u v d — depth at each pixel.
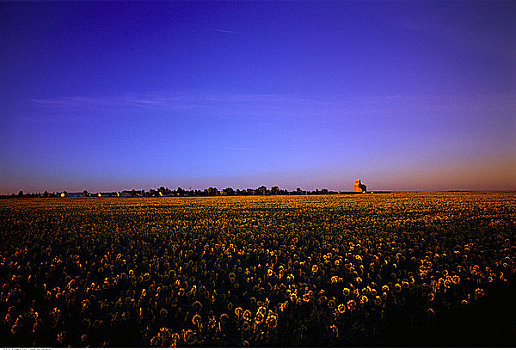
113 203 54.97
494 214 27.78
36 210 37.41
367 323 7.14
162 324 7.28
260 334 6.64
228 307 8.10
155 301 8.27
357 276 10.41
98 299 8.70
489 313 7.25
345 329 6.90
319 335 6.64
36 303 8.45
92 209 39.19
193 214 31.64
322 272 10.68
